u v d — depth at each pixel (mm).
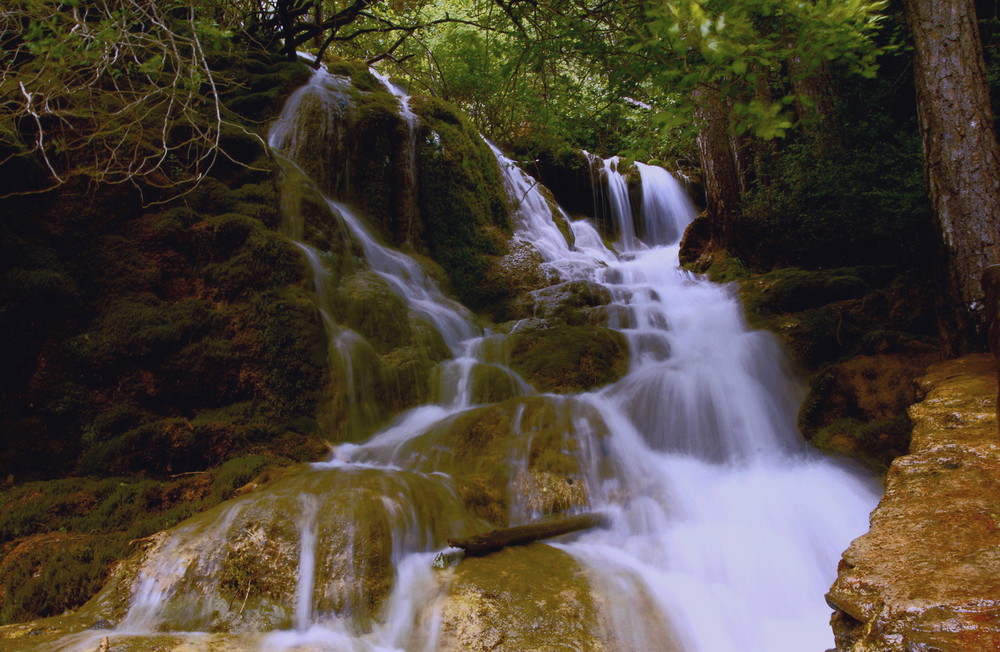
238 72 9578
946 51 5094
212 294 6207
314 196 7684
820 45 3342
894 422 5051
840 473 5039
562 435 5324
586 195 14242
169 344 5738
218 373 5836
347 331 6711
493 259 9828
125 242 6016
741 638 3395
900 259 7887
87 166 5941
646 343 7547
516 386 6625
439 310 8148
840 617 1984
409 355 6898
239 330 6027
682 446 6012
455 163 10078
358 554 3721
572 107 7422
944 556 1989
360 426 6113
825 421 5668
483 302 9414
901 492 2592
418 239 9625
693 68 3576
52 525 4266
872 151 6828
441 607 3381
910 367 5492
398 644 3324
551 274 9695
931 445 2967
